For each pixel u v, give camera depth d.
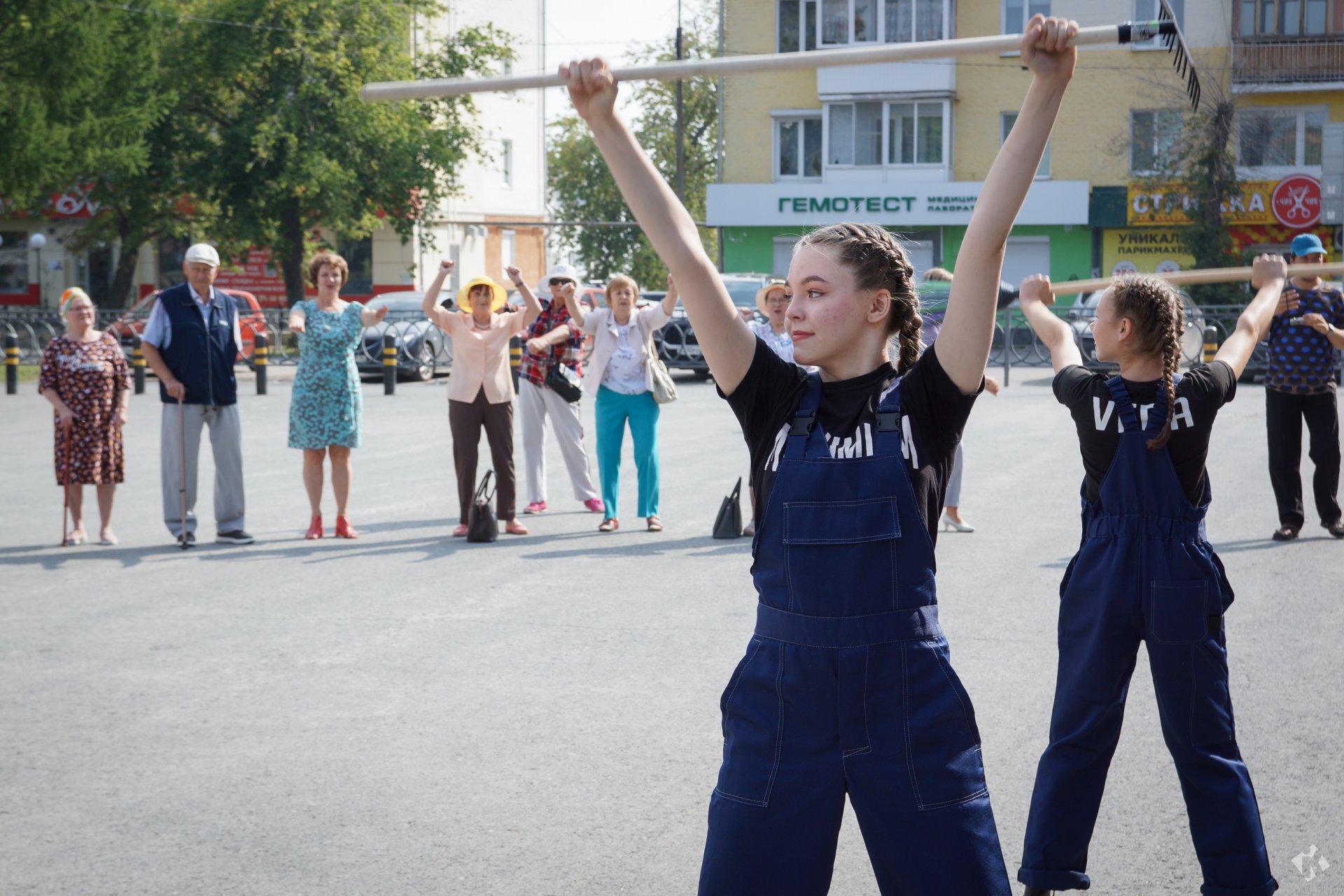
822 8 38.16
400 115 36.75
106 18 27.78
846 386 2.64
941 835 2.46
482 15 47.31
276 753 5.18
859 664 2.49
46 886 4.00
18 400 21.89
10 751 5.22
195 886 4.00
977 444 15.18
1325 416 9.19
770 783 2.52
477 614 7.46
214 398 9.58
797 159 39.03
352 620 7.33
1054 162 36.66
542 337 10.92
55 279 42.25
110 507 9.79
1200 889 3.84
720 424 18.11
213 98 36.41
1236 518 10.16
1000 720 5.44
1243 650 6.43
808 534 2.54
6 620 7.38
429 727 5.48
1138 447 3.71
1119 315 3.73
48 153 27.23
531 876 4.05
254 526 10.47
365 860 4.19
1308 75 33.97
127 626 7.24
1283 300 9.20
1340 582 7.89
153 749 5.24
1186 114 34.34
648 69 2.48
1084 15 24.02
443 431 17.42
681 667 6.34
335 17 35.97
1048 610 7.32
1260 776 4.76
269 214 36.34
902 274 2.64
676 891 3.95
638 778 4.88
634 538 9.89
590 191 55.09
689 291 2.57
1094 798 3.73
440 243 44.41
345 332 9.75
